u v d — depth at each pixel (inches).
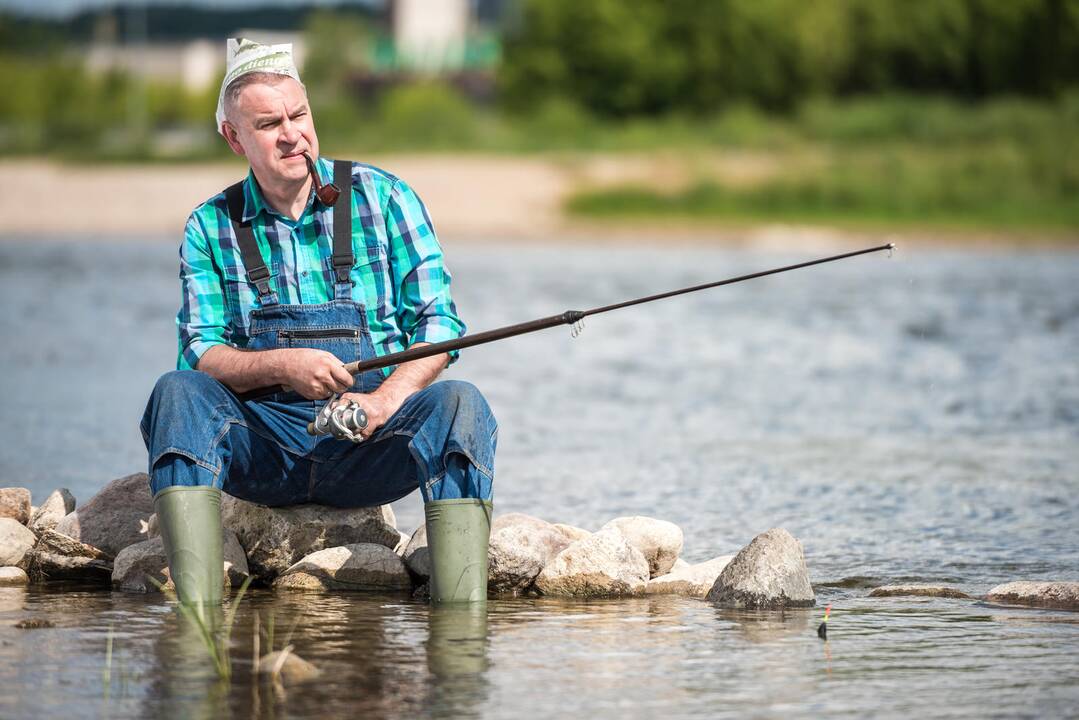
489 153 2684.5
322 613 263.1
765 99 3398.1
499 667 219.5
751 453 506.0
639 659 226.5
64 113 3887.8
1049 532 370.0
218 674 212.2
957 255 1863.9
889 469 470.9
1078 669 221.9
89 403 614.5
